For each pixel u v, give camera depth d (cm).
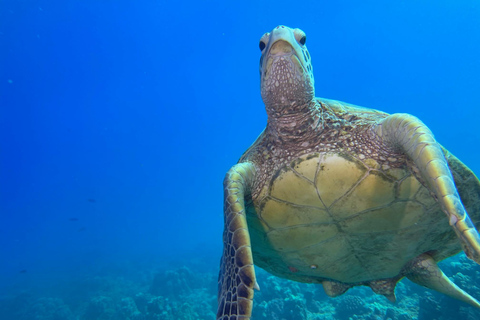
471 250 57
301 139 90
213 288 422
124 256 975
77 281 595
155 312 309
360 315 217
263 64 93
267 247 107
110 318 360
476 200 93
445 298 176
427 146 66
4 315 457
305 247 101
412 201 84
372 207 86
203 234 1583
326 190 85
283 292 270
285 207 91
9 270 988
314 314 245
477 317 159
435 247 101
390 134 79
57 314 394
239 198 80
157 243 1368
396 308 210
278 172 90
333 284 126
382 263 107
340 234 95
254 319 242
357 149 85
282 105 89
